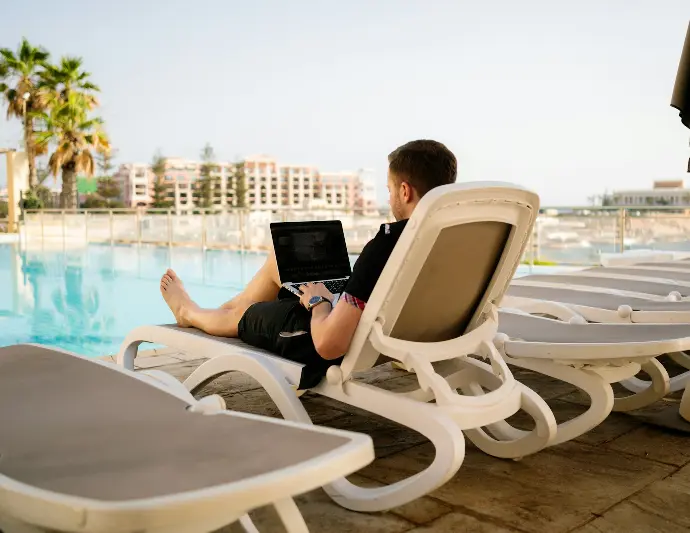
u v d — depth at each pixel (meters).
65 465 1.09
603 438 2.31
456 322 1.96
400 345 1.74
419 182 1.82
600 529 1.62
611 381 2.12
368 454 1.16
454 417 1.65
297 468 1.06
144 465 1.09
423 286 1.75
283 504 1.22
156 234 12.30
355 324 1.75
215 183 55.09
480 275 1.88
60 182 23.61
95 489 0.98
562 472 2.00
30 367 1.79
